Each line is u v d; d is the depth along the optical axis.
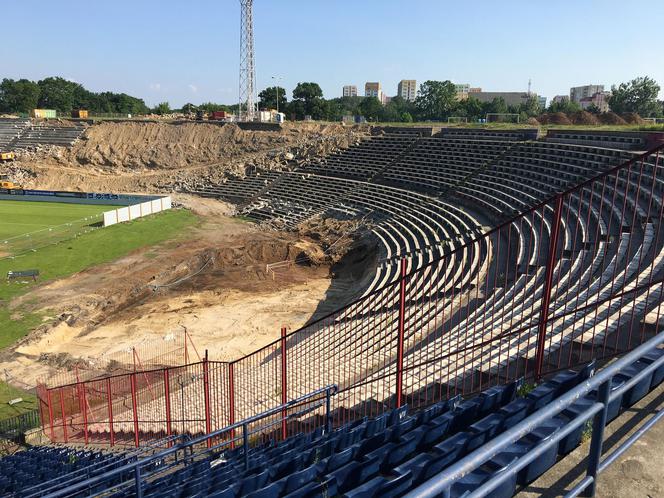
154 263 45.47
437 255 37.25
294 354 23.20
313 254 48.22
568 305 16.36
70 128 100.44
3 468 16.19
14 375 26.95
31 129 102.06
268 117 105.19
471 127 74.69
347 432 9.28
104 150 94.50
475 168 54.94
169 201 67.12
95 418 22.09
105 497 10.95
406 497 2.75
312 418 14.09
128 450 16.67
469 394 11.30
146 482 11.50
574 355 11.30
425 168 61.66
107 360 29.05
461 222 41.81
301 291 41.06
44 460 16.67
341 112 146.88
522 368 11.81
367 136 80.00
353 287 41.12
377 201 58.38
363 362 19.38
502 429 6.37
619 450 4.39
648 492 4.79
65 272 42.75
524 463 3.40
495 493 4.83
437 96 141.62
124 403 23.00
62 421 21.80
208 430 16.48
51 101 162.88
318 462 7.43
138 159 92.44
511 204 42.19
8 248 48.31
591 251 26.23
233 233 57.09
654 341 4.33
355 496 5.61
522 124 76.75
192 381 23.83
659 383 6.72
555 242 8.73
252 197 72.44
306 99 128.38
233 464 10.51
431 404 11.61
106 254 47.69
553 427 5.57
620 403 6.12
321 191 67.44
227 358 29.41
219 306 37.94
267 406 17.78
